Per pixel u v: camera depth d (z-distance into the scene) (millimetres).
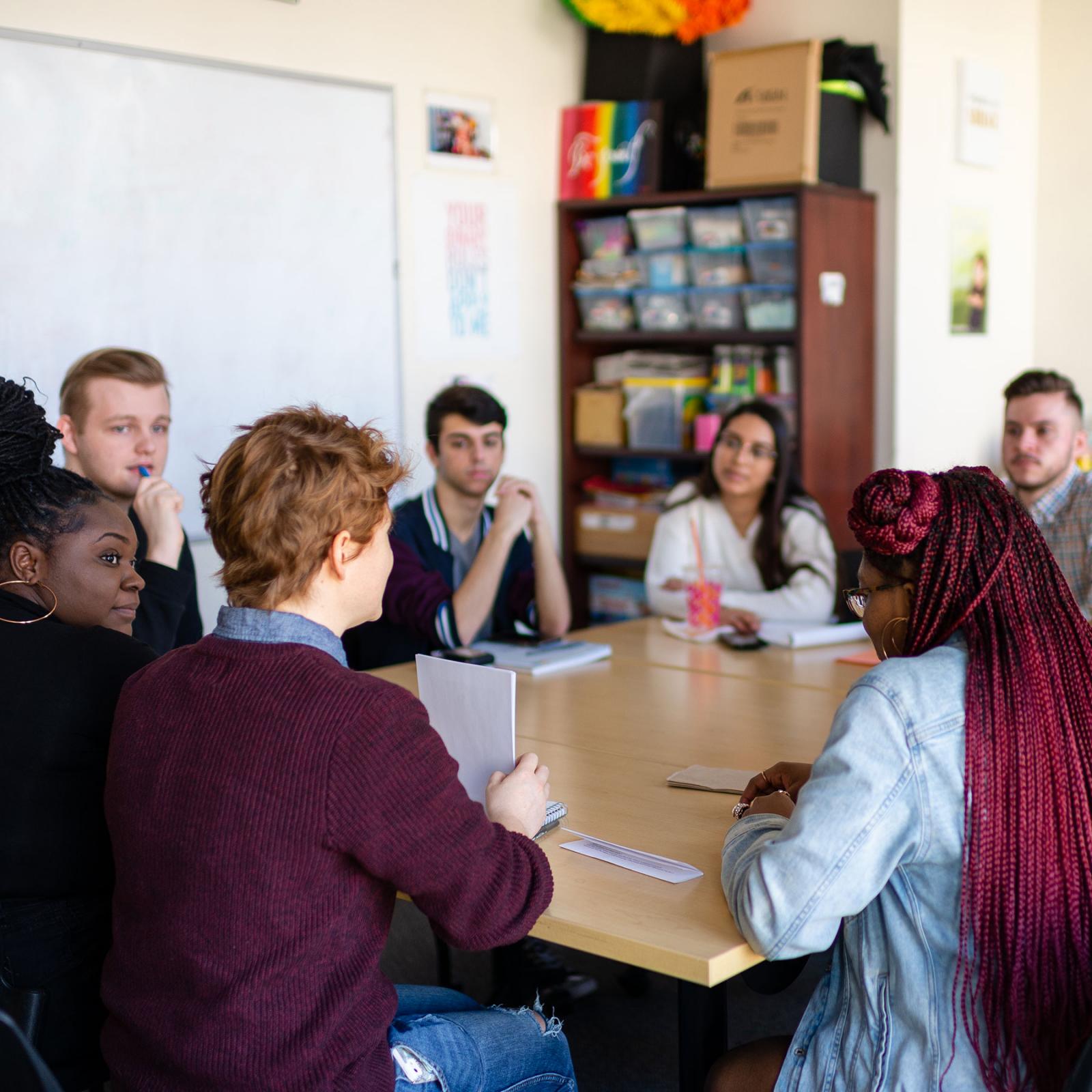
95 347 3268
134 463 2551
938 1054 1219
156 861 1189
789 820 1309
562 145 4344
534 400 4410
